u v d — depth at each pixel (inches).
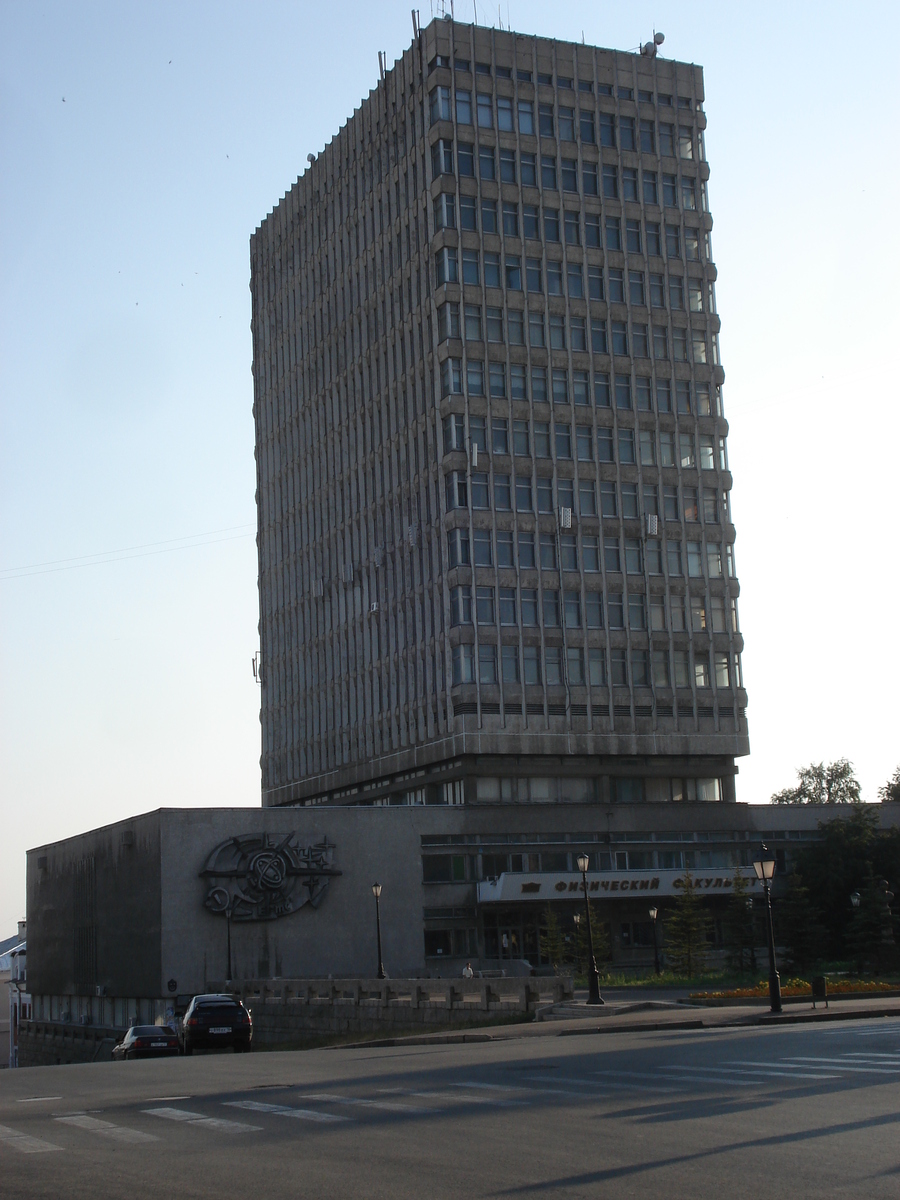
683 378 3932.1
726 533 3912.4
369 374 4074.8
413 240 3855.8
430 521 3695.9
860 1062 869.8
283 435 4655.5
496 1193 463.2
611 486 3786.9
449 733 3526.1
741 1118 619.5
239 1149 597.6
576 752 3575.3
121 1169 549.0
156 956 3115.2
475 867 3403.1
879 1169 485.7
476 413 3649.1
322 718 4254.4
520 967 3147.1
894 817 3826.3
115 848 3476.9
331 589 4239.7
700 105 4084.6
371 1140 605.0
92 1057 3540.8
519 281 3767.2
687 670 3777.1
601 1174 493.0
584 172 3902.6
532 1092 775.7
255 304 4960.6
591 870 3491.6
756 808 3727.9
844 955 3191.4
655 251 3964.1
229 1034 1713.8
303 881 3225.9
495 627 3558.1
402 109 3934.5
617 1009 1617.9
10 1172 550.6
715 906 3607.3
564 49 3932.1
